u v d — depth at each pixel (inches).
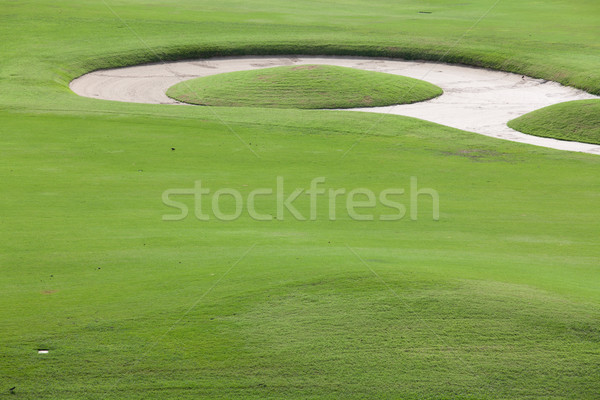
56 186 1353.3
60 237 999.0
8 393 581.0
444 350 651.5
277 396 588.1
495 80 3186.5
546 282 810.2
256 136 1998.0
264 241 998.4
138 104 2504.9
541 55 3393.2
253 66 3503.9
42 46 3555.6
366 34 4013.3
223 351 648.4
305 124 2185.0
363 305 733.9
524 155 1859.0
